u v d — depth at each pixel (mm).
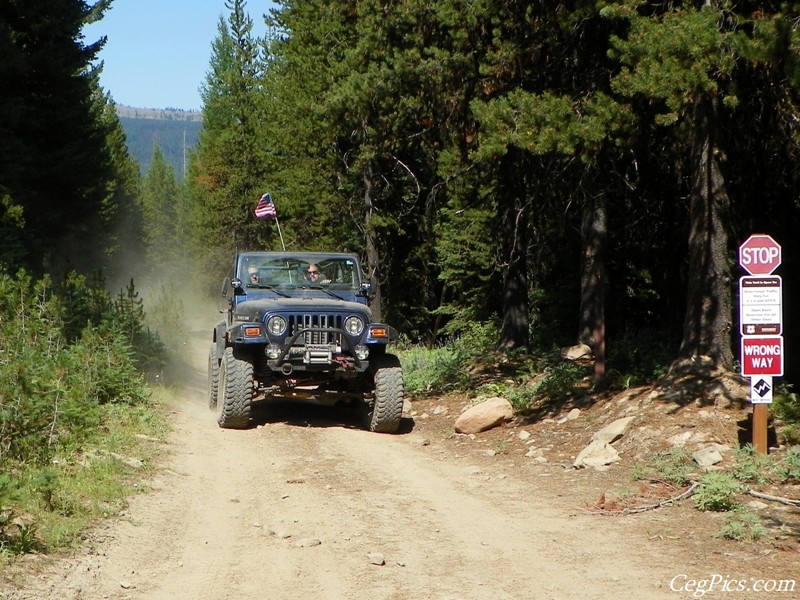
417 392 19500
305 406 18078
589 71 15633
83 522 8375
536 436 13789
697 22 11469
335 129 21438
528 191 19328
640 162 16594
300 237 43281
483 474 11805
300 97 36781
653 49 11641
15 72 25328
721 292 13094
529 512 9648
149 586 7035
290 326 14828
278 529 8773
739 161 15531
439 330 39000
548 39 15656
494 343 25078
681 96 11695
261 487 10812
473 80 17219
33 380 10828
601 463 11602
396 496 10406
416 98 17969
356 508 9742
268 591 6992
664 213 18453
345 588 7062
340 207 40906
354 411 17141
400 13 17656
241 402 14773
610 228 20531
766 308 10867
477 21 16562
